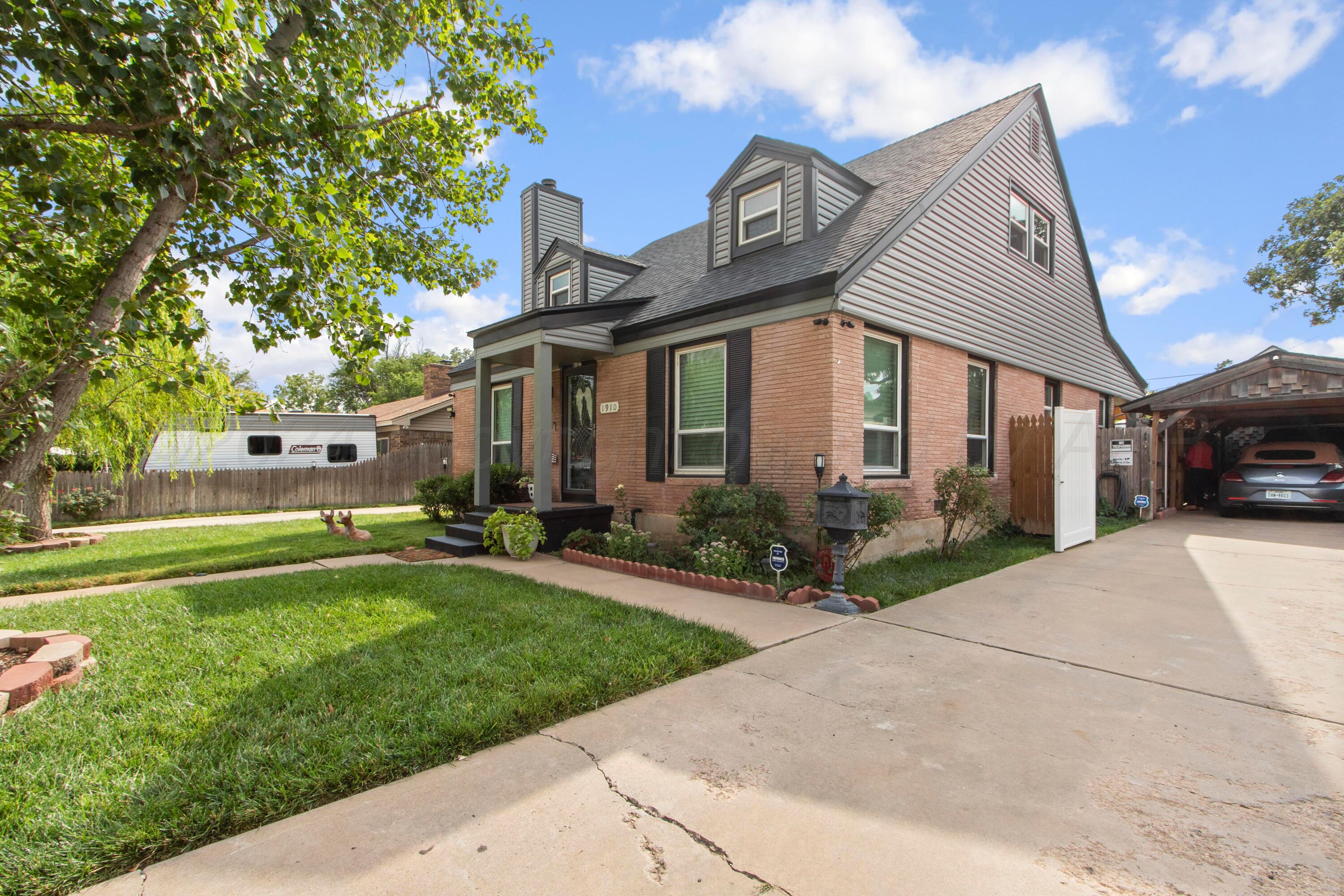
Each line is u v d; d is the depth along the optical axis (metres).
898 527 7.70
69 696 3.23
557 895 1.83
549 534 8.60
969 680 3.65
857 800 2.36
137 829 2.10
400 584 6.03
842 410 6.84
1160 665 3.86
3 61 2.85
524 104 5.93
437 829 2.18
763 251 8.92
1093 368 13.12
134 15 2.83
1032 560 7.48
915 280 7.94
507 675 3.54
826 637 4.52
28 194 3.25
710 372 8.35
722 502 6.94
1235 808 2.30
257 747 2.65
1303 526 9.97
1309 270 20.48
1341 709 3.18
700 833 2.15
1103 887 1.87
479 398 9.77
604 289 12.04
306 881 1.89
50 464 9.38
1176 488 12.35
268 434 18.84
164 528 11.70
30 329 3.47
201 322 4.75
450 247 6.28
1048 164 11.50
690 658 3.89
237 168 3.59
